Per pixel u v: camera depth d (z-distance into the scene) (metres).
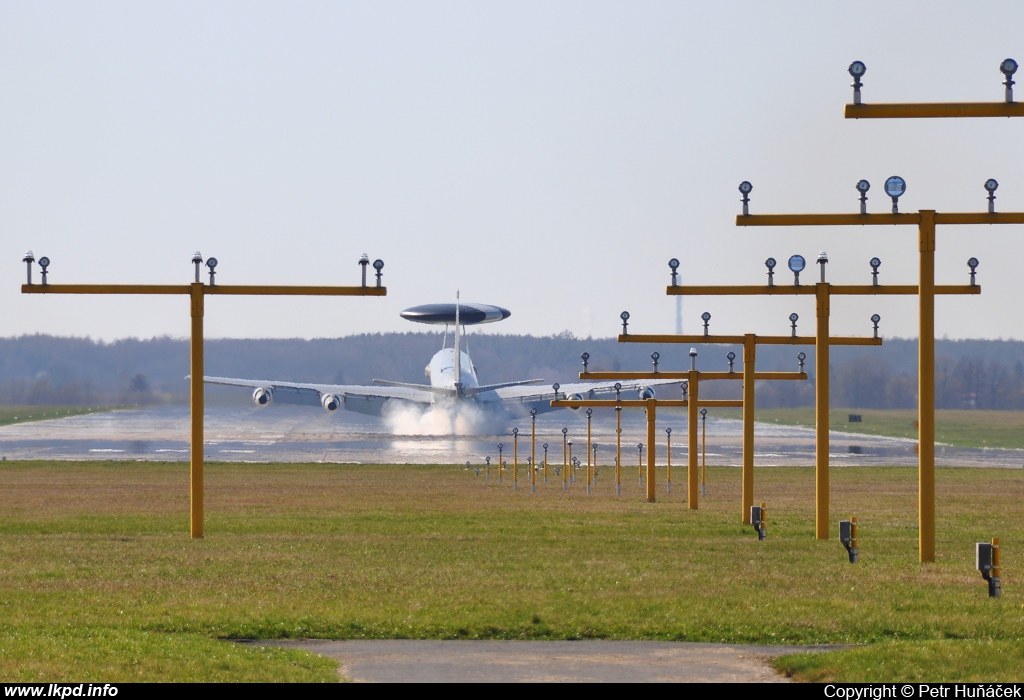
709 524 141.50
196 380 126.75
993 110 91.12
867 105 91.94
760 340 152.75
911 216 102.44
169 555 106.69
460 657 65.38
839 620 73.94
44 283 126.19
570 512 158.12
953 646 65.25
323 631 71.50
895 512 160.25
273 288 127.19
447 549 112.88
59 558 104.25
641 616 75.50
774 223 103.38
